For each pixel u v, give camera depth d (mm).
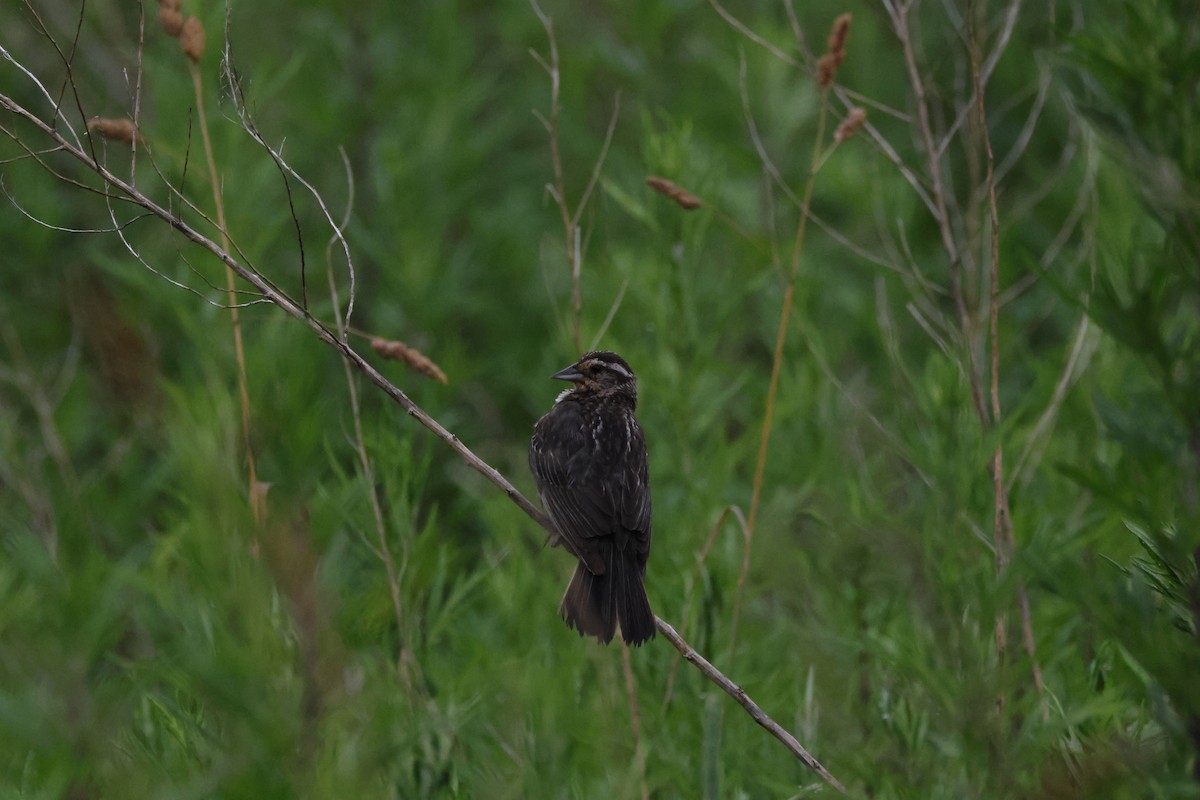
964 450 8383
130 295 13336
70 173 16234
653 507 12594
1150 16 6812
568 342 11969
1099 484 6867
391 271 14844
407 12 17578
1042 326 16578
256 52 16297
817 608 9531
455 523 13680
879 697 8898
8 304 15031
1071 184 15781
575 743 9039
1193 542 6703
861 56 17719
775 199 15867
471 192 16141
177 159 11195
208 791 7168
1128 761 7238
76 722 7961
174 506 12188
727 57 16516
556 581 11898
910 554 8555
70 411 13078
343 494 9484
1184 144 6680
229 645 7086
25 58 16141
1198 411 6723
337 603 8039
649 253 12281
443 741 7840
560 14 18594
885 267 11430
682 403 11461
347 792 6973
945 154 14117
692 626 10016
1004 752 7715
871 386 13641
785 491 11086
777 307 13602
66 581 8594
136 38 16516
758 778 9234
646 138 12047
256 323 11258
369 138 16547
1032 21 16078
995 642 8195
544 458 11008
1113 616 6891
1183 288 6832
